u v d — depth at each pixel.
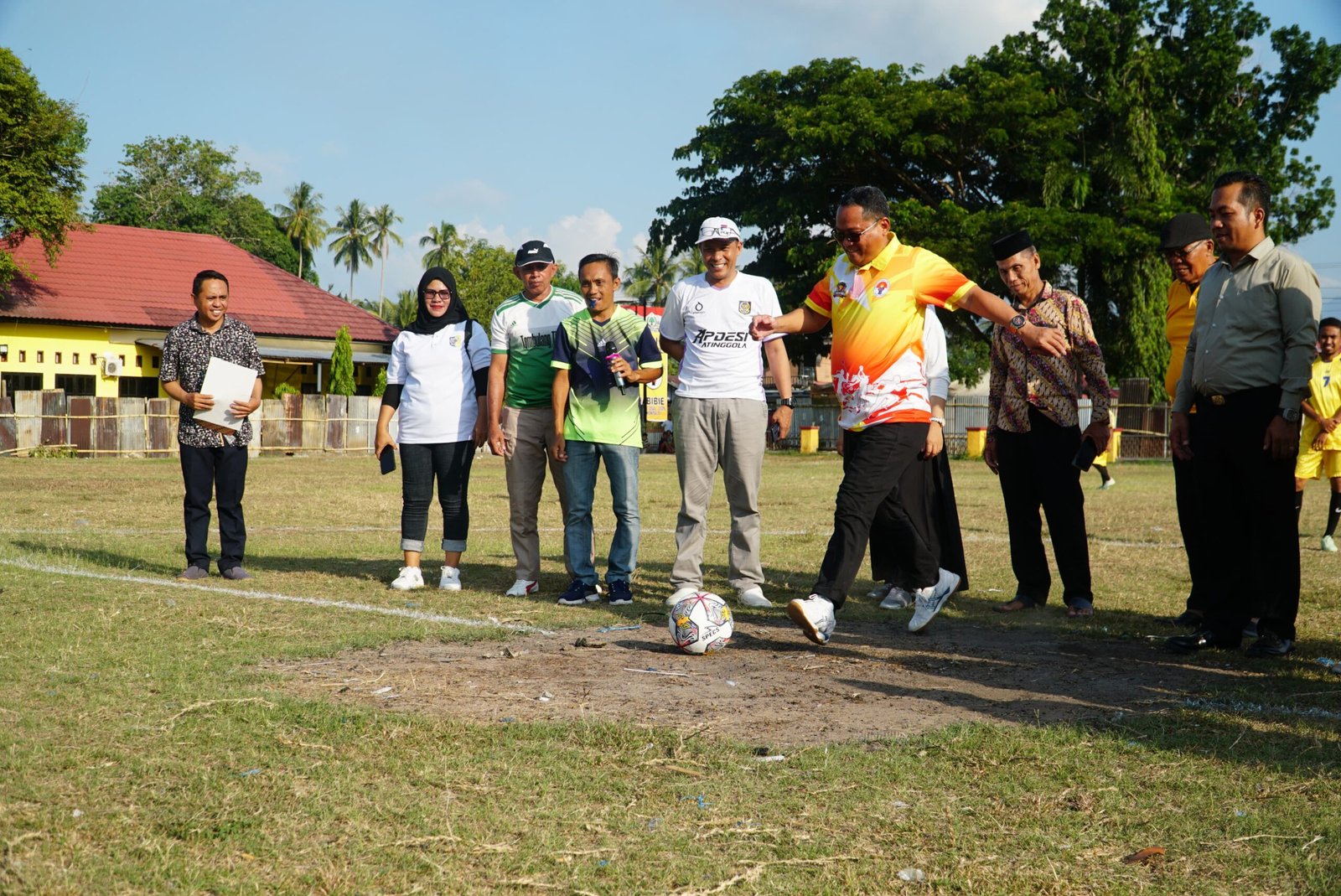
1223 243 5.14
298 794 2.98
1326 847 2.70
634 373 6.20
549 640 5.18
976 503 14.20
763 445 6.34
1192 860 2.64
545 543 9.19
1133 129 29.84
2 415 24.28
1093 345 6.22
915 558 5.40
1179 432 5.75
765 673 4.56
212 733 3.48
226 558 6.97
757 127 32.69
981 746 3.49
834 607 4.91
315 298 37.97
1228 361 5.08
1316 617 6.07
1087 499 15.42
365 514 11.80
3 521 10.28
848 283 5.09
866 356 5.03
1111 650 5.17
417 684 4.22
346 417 28.34
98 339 33.25
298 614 5.62
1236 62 31.73
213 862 2.54
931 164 32.06
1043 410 6.23
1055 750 3.44
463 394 6.68
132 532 9.51
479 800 2.98
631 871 2.55
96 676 4.19
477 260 52.50
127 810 2.84
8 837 2.63
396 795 3.00
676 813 2.91
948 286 4.99
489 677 4.36
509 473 6.64
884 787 3.12
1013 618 6.09
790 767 3.28
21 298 32.56
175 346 6.93
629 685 4.30
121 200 58.56
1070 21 30.77
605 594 6.53
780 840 2.74
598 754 3.37
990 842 2.74
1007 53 32.41
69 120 30.06
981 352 49.06
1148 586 7.26
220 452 6.94
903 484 5.26
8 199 28.86
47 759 3.20
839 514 5.01
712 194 34.53
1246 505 5.11
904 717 3.87
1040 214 28.31
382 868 2.53
